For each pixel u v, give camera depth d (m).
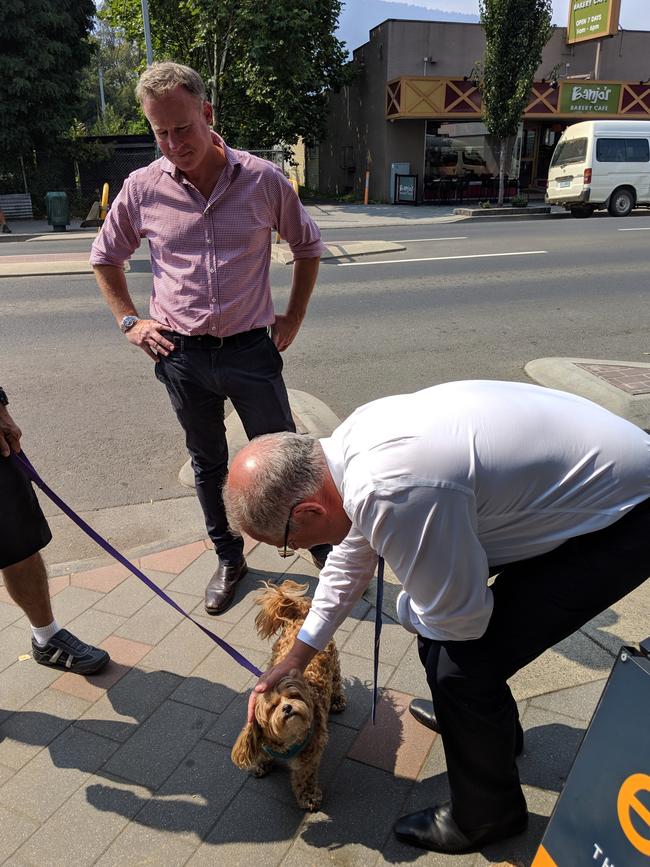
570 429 1.77
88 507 4.14
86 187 22.94
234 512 1.80
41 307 8.69
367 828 2.15
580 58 25.22
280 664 2.00
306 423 5.00
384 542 1.64
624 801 1.59
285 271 10.51
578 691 2.60
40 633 2.80
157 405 5.66
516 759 2.34
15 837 2.14
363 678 2.74
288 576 3.43
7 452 2.47
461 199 24.48
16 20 20.08
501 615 1.86
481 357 6.69
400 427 1.66
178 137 2.53
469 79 22.50
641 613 3.02
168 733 2.52
